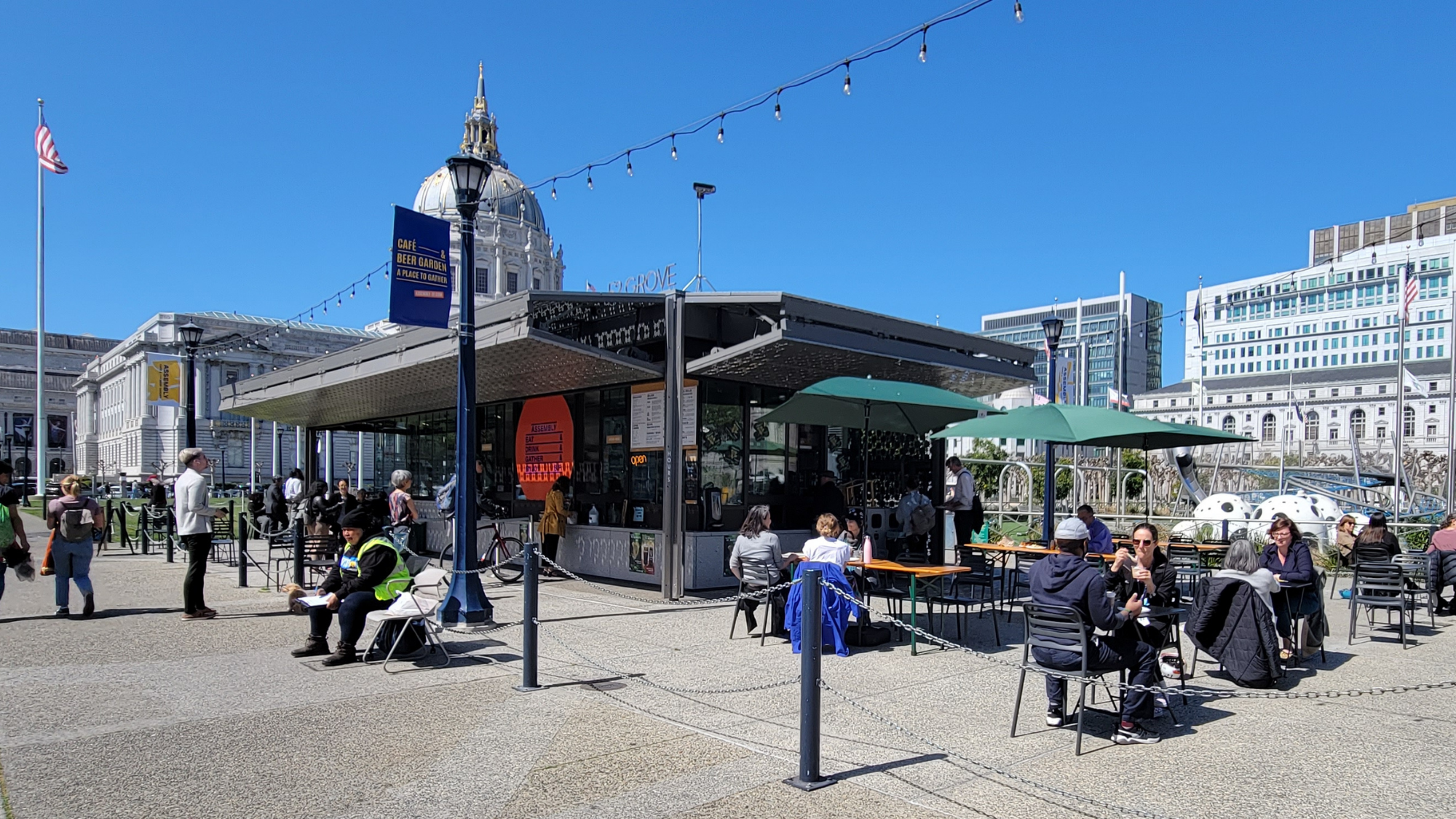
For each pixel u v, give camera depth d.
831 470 14.29
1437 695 7.15
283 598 11.67
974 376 14.48
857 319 12.09
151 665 7.62
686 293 11.66
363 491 17.97
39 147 40.38
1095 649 5.74
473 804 4.57
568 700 6.64
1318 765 5.37
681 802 4.64
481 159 9.70
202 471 10.10
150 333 89.12
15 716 6.07
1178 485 27.25
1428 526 17.33
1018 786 4.96
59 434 131.88
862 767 5.26
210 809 4.46
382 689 6.89
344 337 87.56
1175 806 4.70
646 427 12.93
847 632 9.04
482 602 9.55
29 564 10.04
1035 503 26.84
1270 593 7.55
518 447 16.02
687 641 8.95
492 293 88.06
